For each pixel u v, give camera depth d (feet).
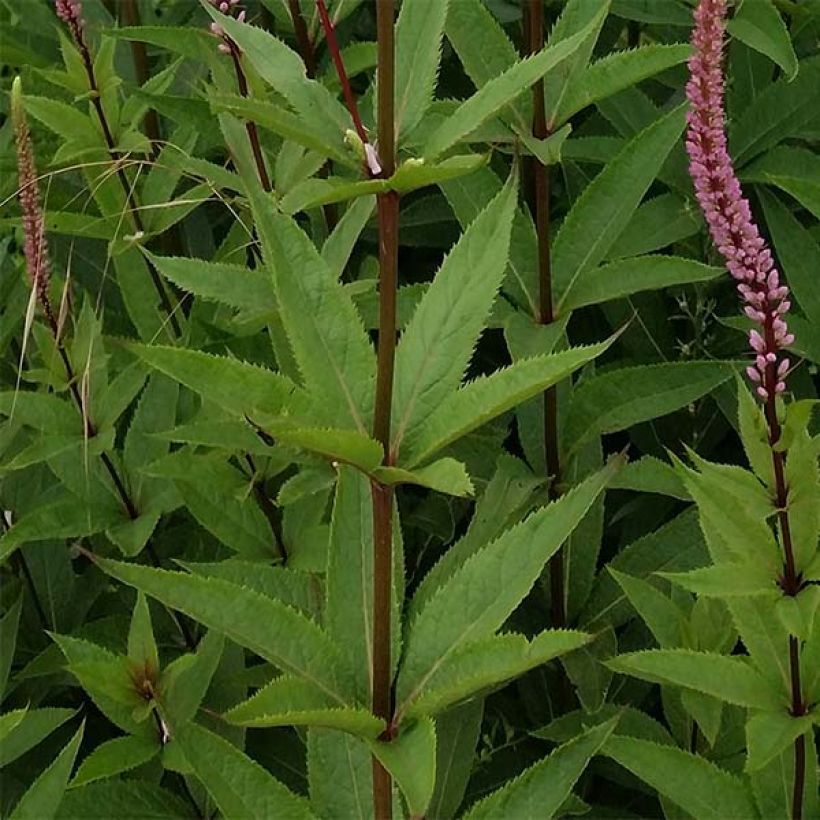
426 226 4.47
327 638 2.70
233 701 3.44
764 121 3.97
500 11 4.47
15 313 3.89
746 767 2.88
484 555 2.70
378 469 2.52
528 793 2.78
